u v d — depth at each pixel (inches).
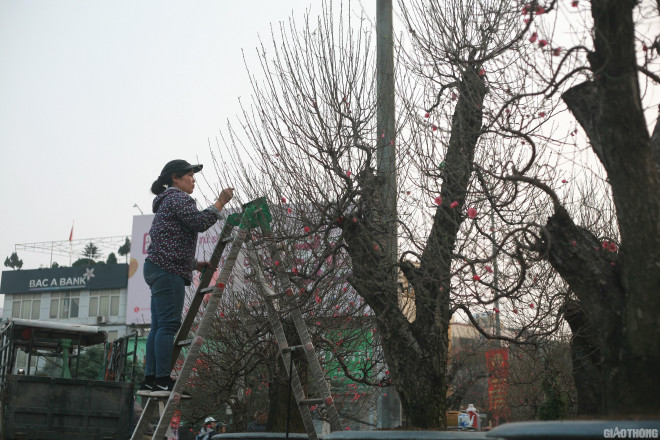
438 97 242.4
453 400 749.9
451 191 223.0
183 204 205.8
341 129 243.3
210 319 191.5
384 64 286.0
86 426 438.0
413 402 217.0
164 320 200.7
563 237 149.9
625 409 126.3
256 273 224.5
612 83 134.7
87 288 2119.8
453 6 241.8
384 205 235.8
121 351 491.8
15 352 486.9
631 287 130.0
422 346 219.0
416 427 209.3
